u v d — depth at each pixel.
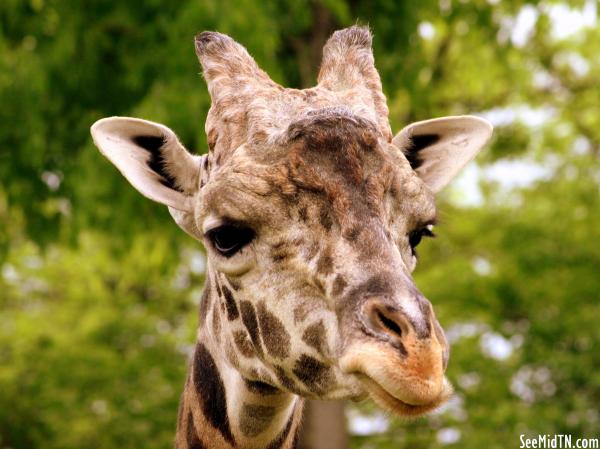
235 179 6.90
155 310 35.25
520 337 29.84
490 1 25.84
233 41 8.15
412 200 6.91
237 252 6.96
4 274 34.09
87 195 21.72
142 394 31.03
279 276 6.77
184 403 8.80
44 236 24.91
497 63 29.23
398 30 23.80
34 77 22.48
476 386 29.55
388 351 5.95
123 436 30.14
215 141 7.54
